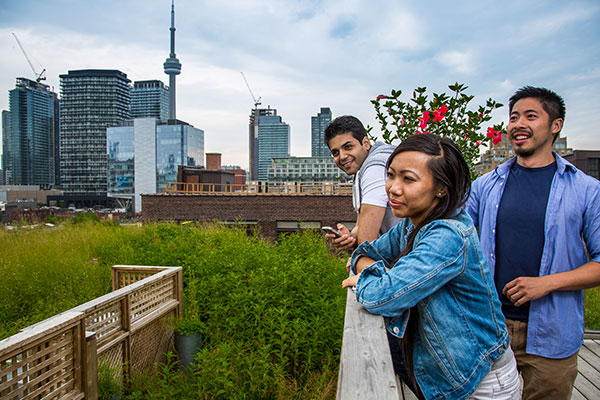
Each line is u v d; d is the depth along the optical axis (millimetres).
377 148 2342
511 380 1278
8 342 2006
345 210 22438
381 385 854
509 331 1985
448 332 1186
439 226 1164
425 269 1105
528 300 1802
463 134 3785
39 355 2203
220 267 6023
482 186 2203
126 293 3488
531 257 1939
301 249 7383
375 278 1229
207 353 3309
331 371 3188
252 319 4047
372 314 1251
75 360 2480
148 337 3842
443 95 3650
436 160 1162
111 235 10195
